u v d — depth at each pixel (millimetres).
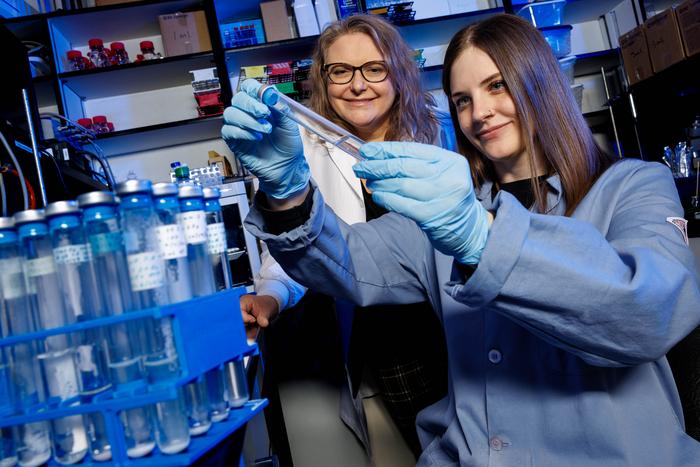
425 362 1455
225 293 599
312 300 1918
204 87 3445
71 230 500
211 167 3268
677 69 3197
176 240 530
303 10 3635
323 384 1938
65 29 3625
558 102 985
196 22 3607
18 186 1083
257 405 622
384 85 1743
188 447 502
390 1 3688
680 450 761
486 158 1139
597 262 640
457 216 630
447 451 966
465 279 681
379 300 1068
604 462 773
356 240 1062
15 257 515
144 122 3840
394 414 1518
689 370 841
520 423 845
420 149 670
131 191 499
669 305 642
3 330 513
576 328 646
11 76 1199
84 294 500
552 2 3756
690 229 2574
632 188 889
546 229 659
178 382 472
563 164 965
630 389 788
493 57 989
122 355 490
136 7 3520
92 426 500
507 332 878
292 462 1854
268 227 900
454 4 4016
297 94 3338
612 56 3785
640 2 3832
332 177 1712
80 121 3445
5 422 484
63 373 497
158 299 500
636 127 3613
